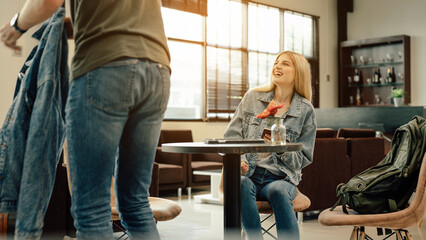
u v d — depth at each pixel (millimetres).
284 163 2400
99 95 1206
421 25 9469
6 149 1358
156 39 1312
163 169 6023
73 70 1249
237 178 2033
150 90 1302
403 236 2035
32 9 1274
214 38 8078
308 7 9898
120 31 1231
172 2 7410
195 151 1830
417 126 2094
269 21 9016
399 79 9516
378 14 10078
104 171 1247
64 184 3365
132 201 1427
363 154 4828
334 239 3549
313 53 9984
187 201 5785
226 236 2027
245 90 8500
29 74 1375
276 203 2199
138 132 1351
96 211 1246
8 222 2115
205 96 7926
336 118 8453
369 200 2059
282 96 2590
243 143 2045
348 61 10391
